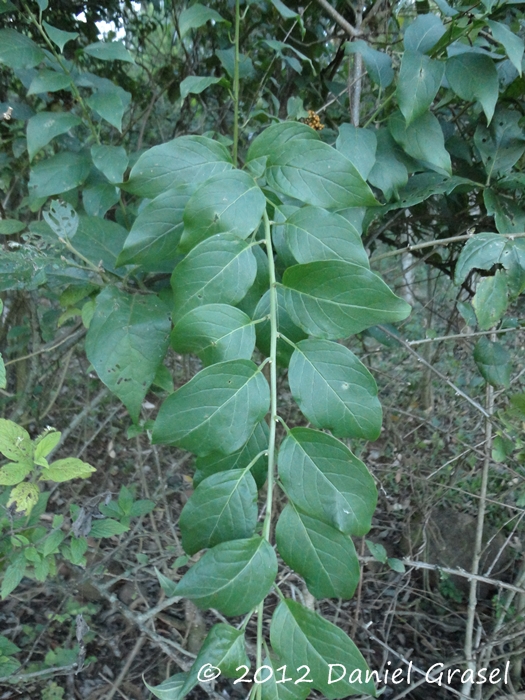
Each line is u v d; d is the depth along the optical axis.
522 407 1.51
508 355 1.56
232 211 0.91
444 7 1.23
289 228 0.93
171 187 1.01
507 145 1.51
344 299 0.83
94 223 1.38
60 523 1.50
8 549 1.50
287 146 0.95
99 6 2.21
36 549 1.48
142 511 1.82
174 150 1.01
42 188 1.32
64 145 1.96
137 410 1.12
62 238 1.27
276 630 0.80
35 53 1.28
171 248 1.02
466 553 2.60
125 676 2.12
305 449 0.81
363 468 0.79
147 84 2.48
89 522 1.43
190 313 0.83
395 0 1.82
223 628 0.77
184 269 0.87
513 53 1.13
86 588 2.37
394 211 1.83
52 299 2.20
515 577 2.45
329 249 0.90
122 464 2.85
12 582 1.39
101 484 2.66
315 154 0.93
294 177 0.94
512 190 1.57
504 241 1.25
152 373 1.13
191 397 0.79
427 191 1.40
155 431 0.79
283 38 2.08
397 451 2.48
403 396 2.79
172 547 2.16
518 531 2.52
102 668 2.18
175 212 1.01
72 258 1.54
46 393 2.65
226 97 2.27
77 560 1.43
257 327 0.96
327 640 0.79
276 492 1.87
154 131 2.53
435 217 1.83
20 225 1.50
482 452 2.13
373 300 0.82
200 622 2.15
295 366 0.84
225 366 0.79
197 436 0.80
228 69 1.49
